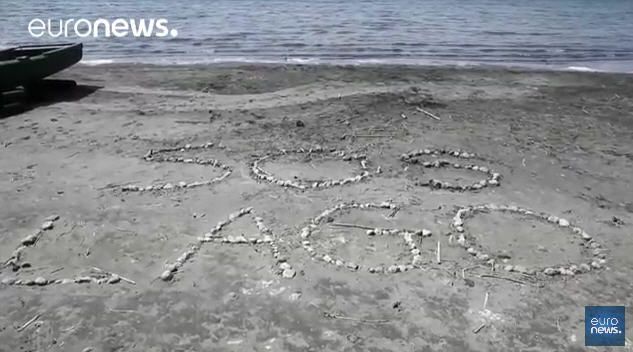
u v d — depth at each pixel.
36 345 5.23
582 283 6.41
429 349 5.32
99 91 14.59
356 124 12.11
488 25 30.12
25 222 7.45
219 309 5.80
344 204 8.22
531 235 7.48
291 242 7.12
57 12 29.42
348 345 5.35
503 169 9.88
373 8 36.59
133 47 21.27
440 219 7.85
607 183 9.41
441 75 17.64
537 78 17.67
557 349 5.36
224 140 10.95
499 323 5.70
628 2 48.00
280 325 5.60
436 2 42.88
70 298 5.90
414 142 11.09
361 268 6.59
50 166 9.38
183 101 13.82
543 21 32.84
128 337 5.37
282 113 12.88
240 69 17.75
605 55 22.75
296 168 9.59
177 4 35.53
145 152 10.18
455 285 6.30
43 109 12.68
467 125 12.30
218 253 6.82
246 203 8.16
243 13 31.67
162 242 7.05
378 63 19.61
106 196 8.30
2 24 25.03
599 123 12.88
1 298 5.85
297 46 22.36
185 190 8.56
